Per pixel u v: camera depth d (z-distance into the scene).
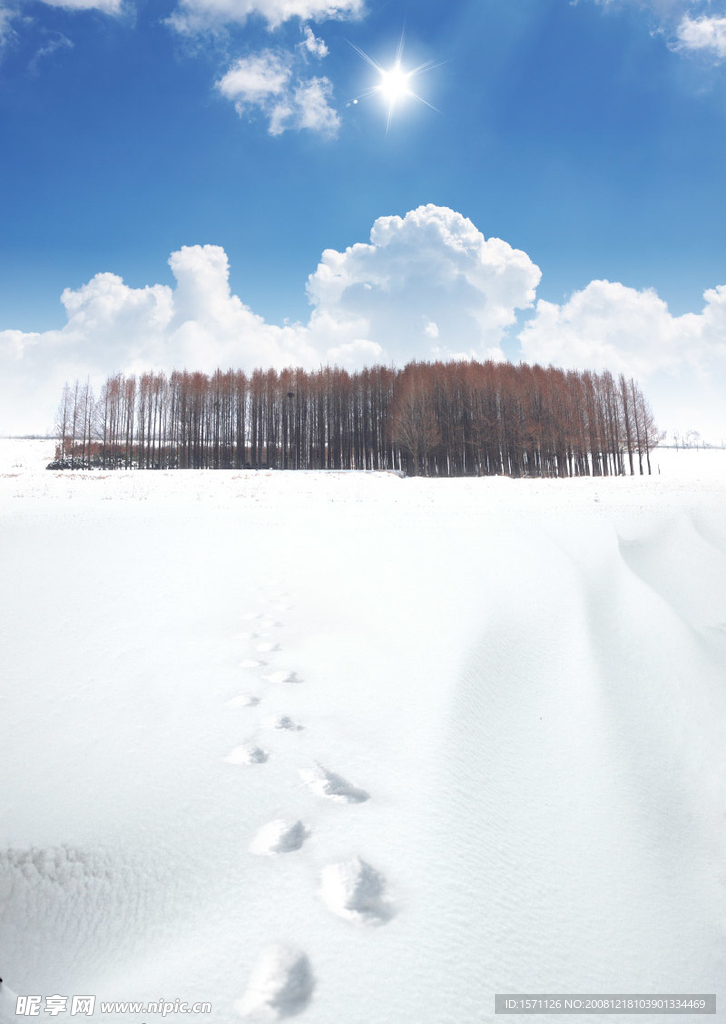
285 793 2.65
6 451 62.25
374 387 56.78
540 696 4.46
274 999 1.58
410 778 2.84
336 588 7.08
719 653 5.54
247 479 31.50
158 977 1.69
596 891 2.35
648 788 3.39
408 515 13.88
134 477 32.78
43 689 3.91
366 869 2.15
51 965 1.78
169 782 2.75
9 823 2.46
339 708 3.63
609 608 6.74
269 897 2.00
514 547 9.62
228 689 3.91
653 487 20.78
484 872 2.26
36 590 6.68
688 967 1.98
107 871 2.18
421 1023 1.55
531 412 50.03
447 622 5.69
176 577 7.53
